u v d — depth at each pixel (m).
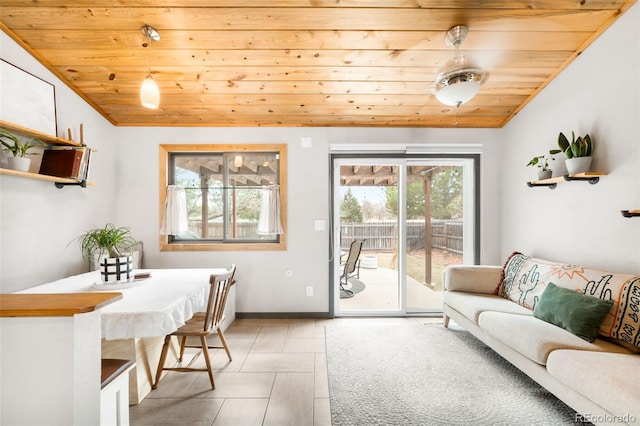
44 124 2.64
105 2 2.14
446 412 1.91
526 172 3.29
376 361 2.56
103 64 2.73
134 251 3.44
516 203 3.46
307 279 3.69
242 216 3.80
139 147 3.65
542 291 2.52
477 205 3.75
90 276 2.58
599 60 2.41
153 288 2.24
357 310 3.77
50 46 2.52
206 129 3.67
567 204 2.74
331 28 2.37
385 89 3.09
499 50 2.59
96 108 3.30
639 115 2.11
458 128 3.73
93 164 3.28
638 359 1.66
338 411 1.92
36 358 1.00
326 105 3.34
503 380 2.27
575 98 2.65
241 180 3.79
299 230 3.68
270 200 3.64
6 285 2.39
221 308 2.41
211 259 3.66
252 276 3.68
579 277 2.29
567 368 1.67
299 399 2.06
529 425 1.79
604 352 1.77
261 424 1.81
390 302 3.84
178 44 2.52
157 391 2.15
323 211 3.69
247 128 3.68
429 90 3.11
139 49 2.57
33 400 1.01
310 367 2.48
